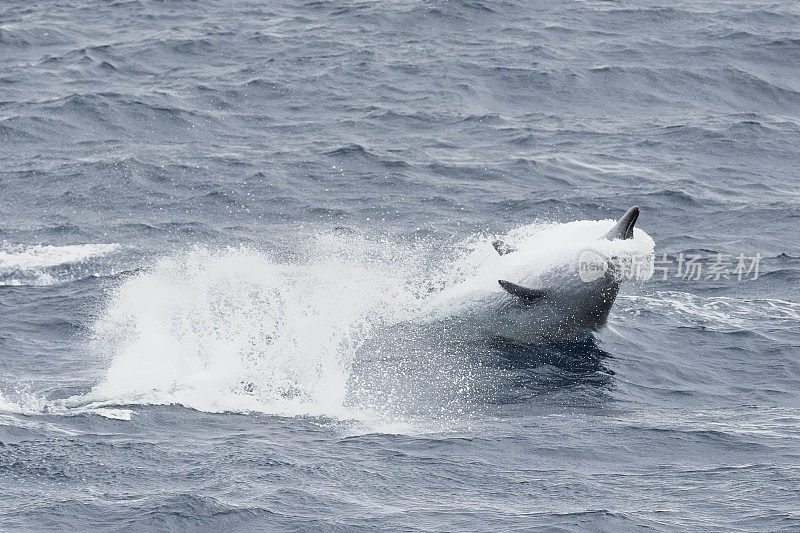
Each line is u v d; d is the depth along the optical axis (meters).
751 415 55.09
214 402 54.69
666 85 136.00
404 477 45.25
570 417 54.25
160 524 39.50
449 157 111.69
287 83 135.75
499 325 64.75
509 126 122.25
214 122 123.06
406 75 138.62
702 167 109.62
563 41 152.88
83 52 150.62
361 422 52.72
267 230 92.25
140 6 178.12
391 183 104.19
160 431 50.03
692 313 71.94
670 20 162.50
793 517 40.75
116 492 42.25
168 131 120.38
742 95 133.88
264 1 178.88
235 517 40.31
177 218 95.25
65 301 73.56
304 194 101.44
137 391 55.84
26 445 46.94
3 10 177.00
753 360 64.06
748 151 114.19
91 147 115.19
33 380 58.16
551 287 63.03
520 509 41.84
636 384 59.84
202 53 150.12
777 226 92.88
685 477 45.59
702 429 52.09
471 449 48.97
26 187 103.31
